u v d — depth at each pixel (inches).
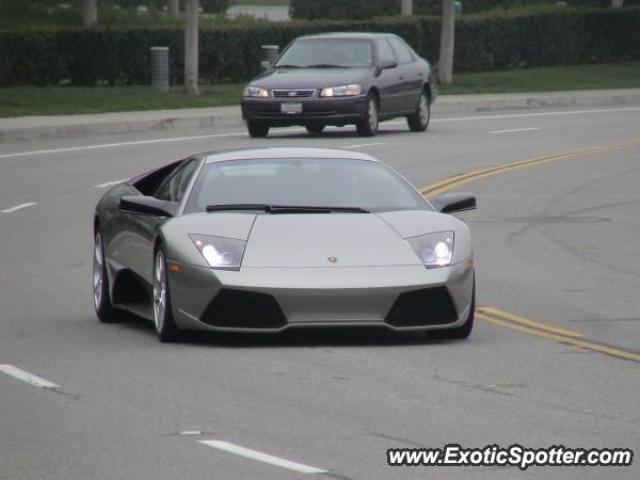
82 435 721.6
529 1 5669.3
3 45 3417.8
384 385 843.4
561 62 4945.9
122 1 5718.5
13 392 827.4
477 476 643.5
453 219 1010.7
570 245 1547.7
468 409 779.4
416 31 4414.4
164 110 3223.4
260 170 1053.2
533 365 912.3
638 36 5201.8
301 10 5428.2
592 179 2137.1
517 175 2176.4
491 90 4057.6
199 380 858.8
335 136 2787.9
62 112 3070.9
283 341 991.0
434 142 2679.6
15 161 2320.4
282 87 2679.6
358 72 2723.9
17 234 1600.6
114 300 1081.4
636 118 3284.9
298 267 939.3
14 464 665.6
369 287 933.2
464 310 972.6
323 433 723.4
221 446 697.0
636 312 1151.6
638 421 753.0
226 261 943.7
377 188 1041.5
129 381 856.9
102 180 2080.5
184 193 1031.6
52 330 1055.0
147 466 660.1
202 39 3909.9
